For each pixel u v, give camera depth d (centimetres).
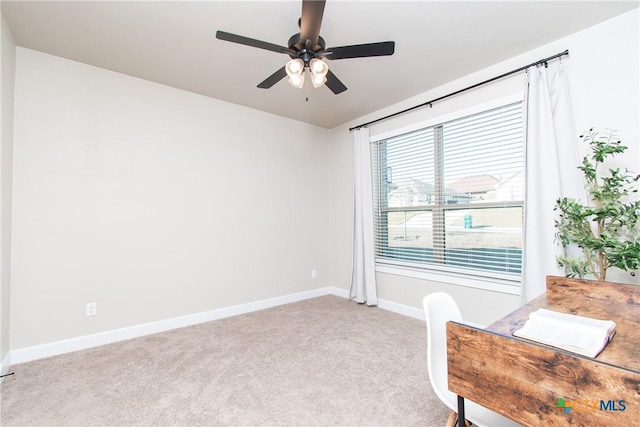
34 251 238
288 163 407
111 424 163
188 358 239
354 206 406
